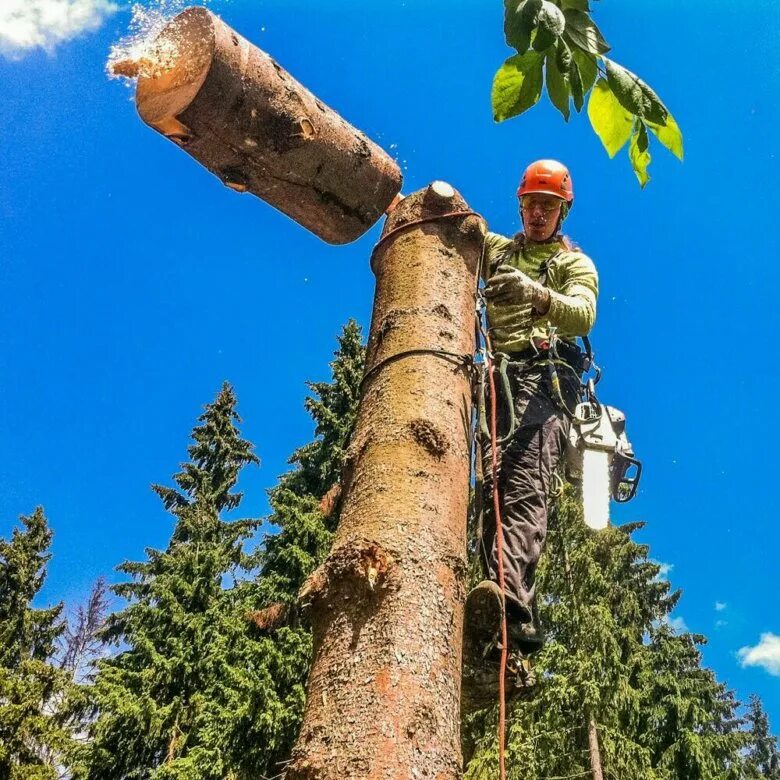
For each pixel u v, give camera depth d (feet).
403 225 7.43
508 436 8.13
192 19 6.53
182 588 68.80
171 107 6.62
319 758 4.46
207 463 91.71
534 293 7.70
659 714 64.08
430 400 6.27
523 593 7.76
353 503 5.82
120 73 6.68
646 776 49.85
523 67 6.25
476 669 7.10
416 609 5.05
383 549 5.26
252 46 6.76
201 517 84.84
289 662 48.39
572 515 56.24
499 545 7.08
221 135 6.83
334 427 61.26
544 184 10.11
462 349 6.77
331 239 8.06
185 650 64.18
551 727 48.39
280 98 6.82
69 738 66.49
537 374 9.20
